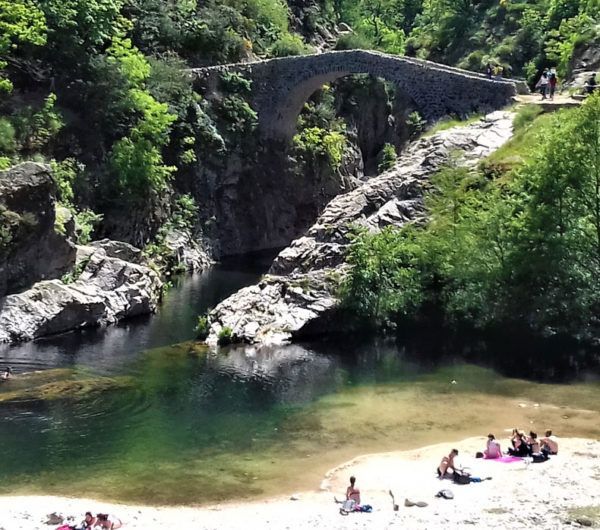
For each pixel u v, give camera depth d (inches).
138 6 2657.5
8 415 1075.3
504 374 1315.2
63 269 1638.8
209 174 2586.1
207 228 2554.1
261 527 740.0
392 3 4662.9
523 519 745.6
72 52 2107.5
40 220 1568.7
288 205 2910.9
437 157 1899.6
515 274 1576.0
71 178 1946.4
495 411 1121.4
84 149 2081.7
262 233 2815.0
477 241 1636.3
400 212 1808.6
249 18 3216.0
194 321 1689.2
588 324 1525.6
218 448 976.9
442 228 1711.4
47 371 1285.7
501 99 2176.4
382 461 931.3
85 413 1094.4
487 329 1589.6
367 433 1034.7
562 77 2571.4
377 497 823.1
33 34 1924.2
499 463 911.7
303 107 3070.9
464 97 2241.6
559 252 1518.2
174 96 2465.6
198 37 2792.8
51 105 1957.4
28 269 1563.7
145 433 1026.7
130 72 2223.2
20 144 1860.2
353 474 891.4
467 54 3563.0
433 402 1165.7
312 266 1763.0
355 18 4323.3
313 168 2994.6
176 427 1051.3
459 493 821.2
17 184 1534.2
